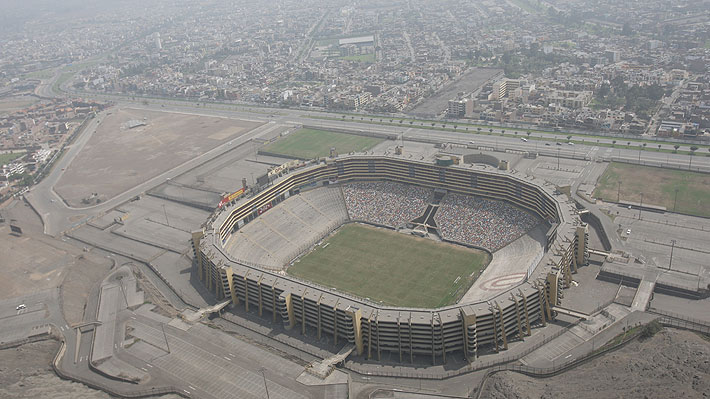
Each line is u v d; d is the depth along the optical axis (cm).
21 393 19062
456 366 19812
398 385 19012
